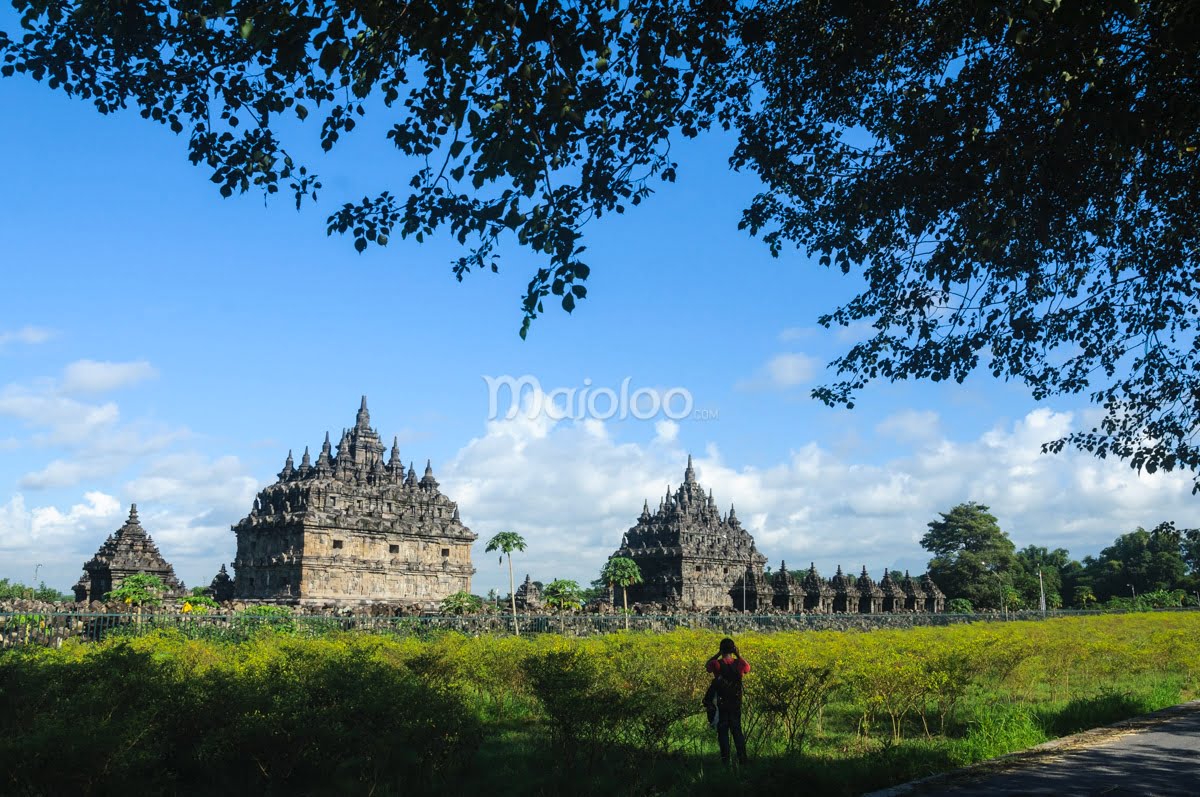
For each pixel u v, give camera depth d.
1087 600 149.38
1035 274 15.37
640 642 24.23
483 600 66.19
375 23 10.67
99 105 13.73
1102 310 16.02
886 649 22.42
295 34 10.65
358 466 89.06
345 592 79.56
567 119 11.09
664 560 101.94
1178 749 14.26
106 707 11.56
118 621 30.77
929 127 13.34
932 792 11.32
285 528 80.38
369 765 12.29
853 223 16.02
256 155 13.23
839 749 16.11
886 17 13.26
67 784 9.41
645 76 11.86
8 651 14.08
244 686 12.43
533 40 9.88
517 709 19.23
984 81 12.71
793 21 14.43
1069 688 25.16
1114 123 9.73
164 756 11.85
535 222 12.26
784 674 15.88
